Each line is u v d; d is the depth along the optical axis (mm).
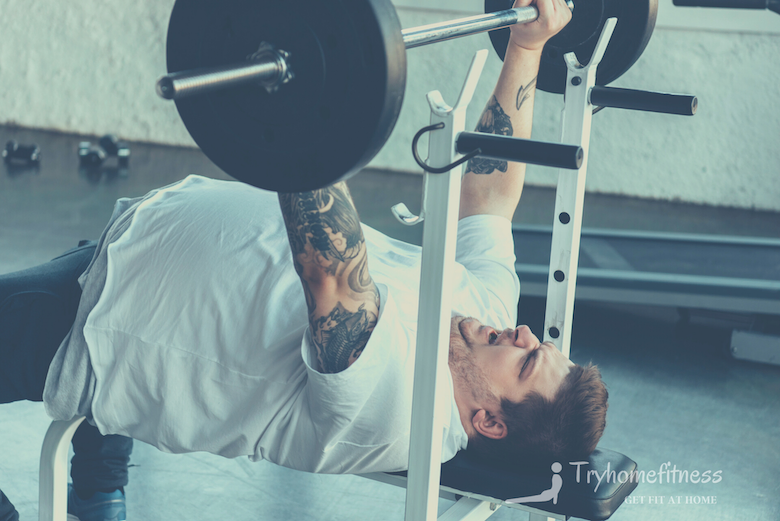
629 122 5098
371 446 1165
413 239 4051
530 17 1361
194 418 1214
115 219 1450
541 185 5422
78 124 6094
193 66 920
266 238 1266
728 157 4992
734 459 2158
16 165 5148
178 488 1950
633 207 4992
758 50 4777
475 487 1217
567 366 1226
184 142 5934
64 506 1390
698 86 4934
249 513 1860
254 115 876
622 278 2918
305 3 815
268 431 1177
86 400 1283
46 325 1370
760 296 2809
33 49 6012
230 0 862
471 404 1233
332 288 1045
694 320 3148
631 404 2447
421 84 5324
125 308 1252
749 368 2781
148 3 5691
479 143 939
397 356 1113
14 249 3424
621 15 1501
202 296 1213
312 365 1085
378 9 788
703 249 3535
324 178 867
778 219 4840
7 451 2020
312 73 836
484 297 1399
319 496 1960
